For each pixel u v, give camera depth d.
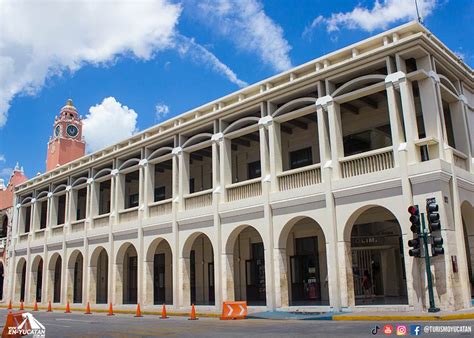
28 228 39.59
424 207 16.36
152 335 13.48
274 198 20.69
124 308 26.27
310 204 19.56
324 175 19.06
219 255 22.67
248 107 22.48
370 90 18.28
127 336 13.42
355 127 22.41
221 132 23.72
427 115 17.30
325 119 19.50
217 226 22.88
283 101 21.67
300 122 23.56
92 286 30.00
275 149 21.20
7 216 41.28
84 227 31.28
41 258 35.75
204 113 25.03
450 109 19.67
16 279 37.47
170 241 25.38
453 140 19.81
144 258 26.62
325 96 19.52
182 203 25.09
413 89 19.11
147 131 27.83
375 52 17.94
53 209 35.22
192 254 29.80
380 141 21.94
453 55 19.70
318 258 23.67
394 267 22.52
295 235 24.69
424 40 16.97
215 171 23.64
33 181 38.00
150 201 27.38
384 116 21.45
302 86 20.33
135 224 27.38
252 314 18.84
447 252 15.70
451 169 16.80
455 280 15.76
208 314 20.73
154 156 27.73
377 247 21.89
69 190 33.53
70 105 46.97
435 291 15.73
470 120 20.14
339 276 18.16
